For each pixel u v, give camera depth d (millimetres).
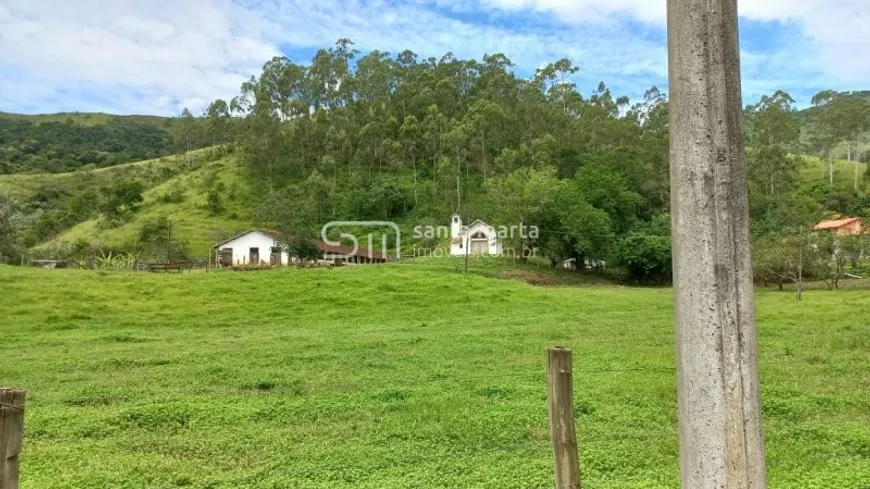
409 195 90750
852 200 75750
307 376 12992
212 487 6535
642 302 31828
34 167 123062
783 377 11703
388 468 7004
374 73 116438
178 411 9672
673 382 11266
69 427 8930
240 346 17969
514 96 108812
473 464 7020
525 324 22609
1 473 3633
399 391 10961
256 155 105688
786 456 7121
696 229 2816
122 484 6621
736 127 2852
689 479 2855
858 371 12203
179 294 29922
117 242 74562
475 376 12641
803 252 40500
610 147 89500
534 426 8539
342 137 105938
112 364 14875
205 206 90875
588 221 55906
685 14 2869
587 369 12906
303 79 119000
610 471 6766
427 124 104125
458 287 34062
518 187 58844
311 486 6434
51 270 33438
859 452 7414
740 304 2791
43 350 17766
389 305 29453
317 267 44219
